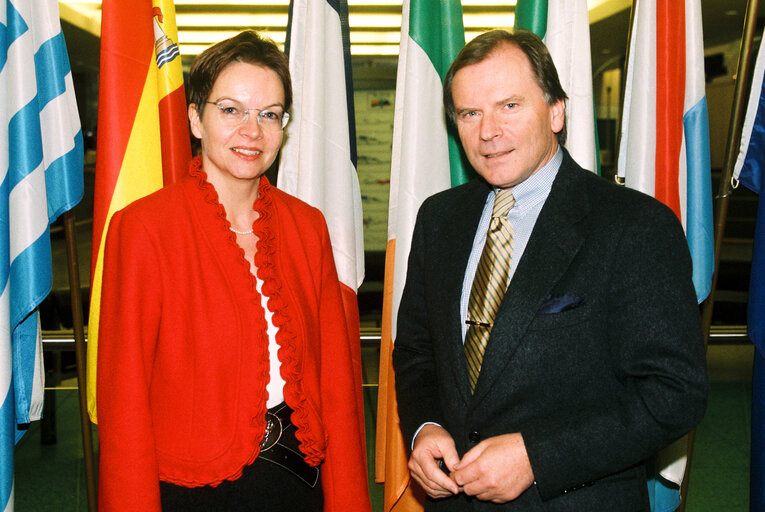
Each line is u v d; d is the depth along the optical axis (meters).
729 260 7.93
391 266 2.05
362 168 4.72
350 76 2.06
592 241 1.27
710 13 5.17
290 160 2.01
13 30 1.67
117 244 1.35
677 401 1.16
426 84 1.95
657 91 1.88
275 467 1.37
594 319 1.25
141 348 1.31
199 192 1.40
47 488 3.03
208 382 1.32
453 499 1.41
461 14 2.02
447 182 2.00
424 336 1.58
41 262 1.71
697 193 1.92
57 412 4.02
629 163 1.92
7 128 1.62
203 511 1.32
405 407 1.51
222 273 1.36
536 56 1.35
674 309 1.20
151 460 1.29
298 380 1.39
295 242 1.50
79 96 5.41
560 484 1.21
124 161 1.79
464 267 1.45
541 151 1.37
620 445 1.19
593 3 4.22
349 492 1.55
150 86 1.84
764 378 1.88
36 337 1.84
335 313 1.59
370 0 4.32
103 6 1.80
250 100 1.37
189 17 4.51
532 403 1.28
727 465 3.33
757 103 1.90
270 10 4.50
